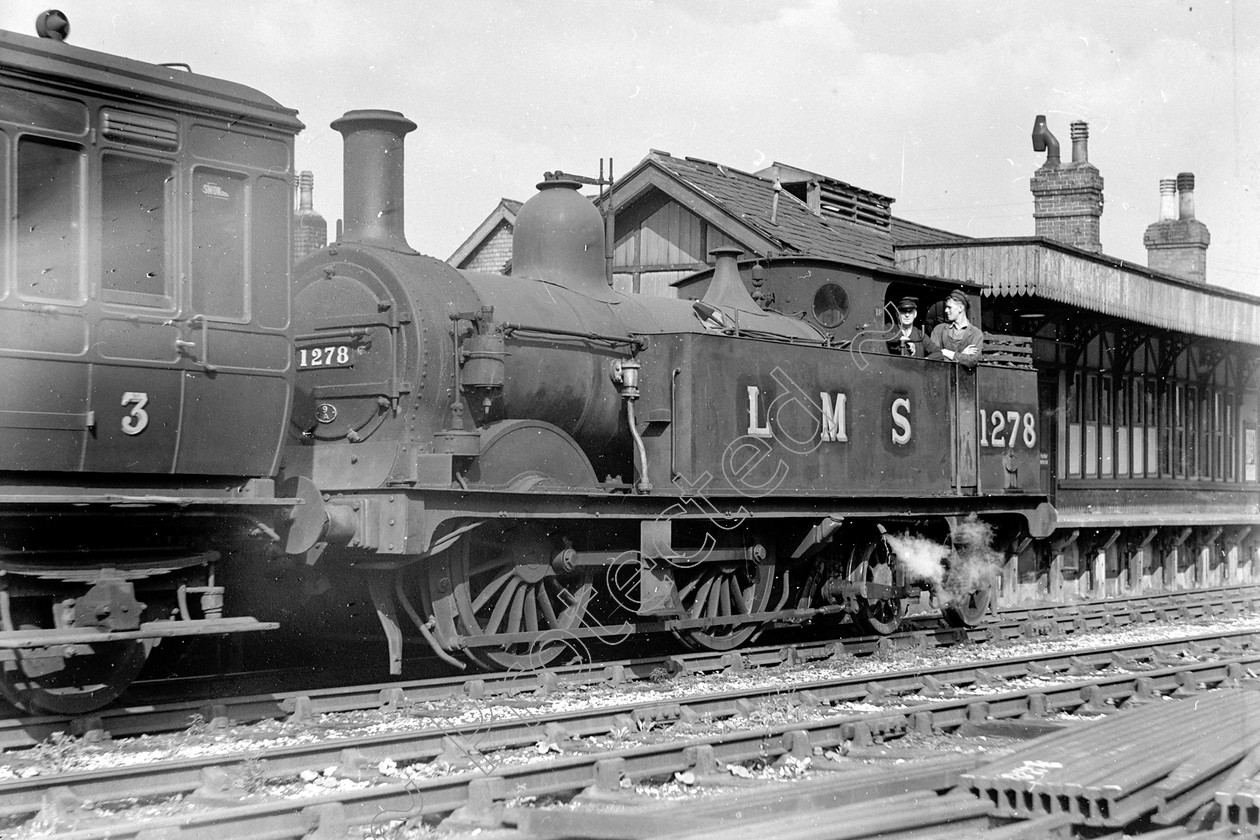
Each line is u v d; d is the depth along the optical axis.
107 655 7.81
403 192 10.45
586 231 11.84
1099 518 20.97
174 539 8.05
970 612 15.11
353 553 9.28
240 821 5.90
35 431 7.23
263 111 8.28
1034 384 15.73
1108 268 19.59
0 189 7.14
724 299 13.20
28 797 6.24
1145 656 13.24
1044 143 23.41
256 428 8.23
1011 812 6.59
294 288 10.06
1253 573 26.88
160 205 7.82
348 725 8.17
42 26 7.53
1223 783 6.99
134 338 7.61
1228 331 23.72
